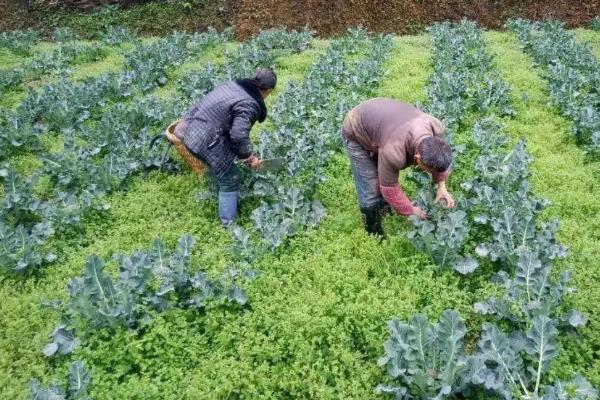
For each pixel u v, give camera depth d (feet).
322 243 18.31
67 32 49.57
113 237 19.24
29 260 17.22
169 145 22.62
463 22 44.47
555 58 34.30
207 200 20.94
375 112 15.62
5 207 19.39
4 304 15.98
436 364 12.85
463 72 33.19
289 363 14.19
